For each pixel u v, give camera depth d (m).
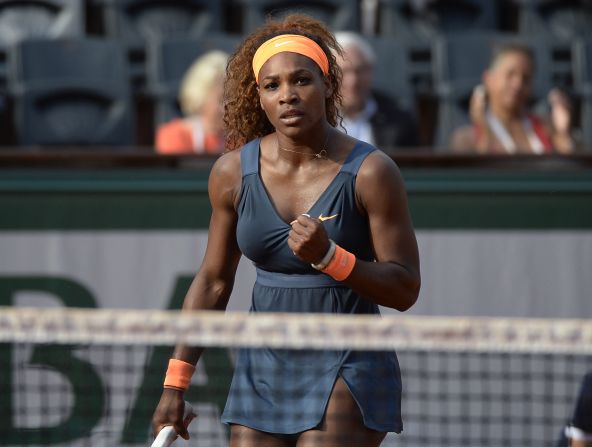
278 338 9.68
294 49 10.34
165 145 21.58
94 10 28.36
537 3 29.75
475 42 26.95
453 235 18.45
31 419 17.11
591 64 27.20
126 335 9.85
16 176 18.20
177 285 18.25
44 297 18.20
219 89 21.23
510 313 18.50
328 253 9.77
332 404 10.20
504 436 16.39
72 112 25.30
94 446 17.11
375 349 10.48
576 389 16.25
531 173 18.47
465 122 26.47
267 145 10.77
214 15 28.53
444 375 16.20
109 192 18.25
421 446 16.45
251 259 10.76
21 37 27.69
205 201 18.30
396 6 29.02
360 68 21.22
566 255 18.47
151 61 25.66
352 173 10.26
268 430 10.38
